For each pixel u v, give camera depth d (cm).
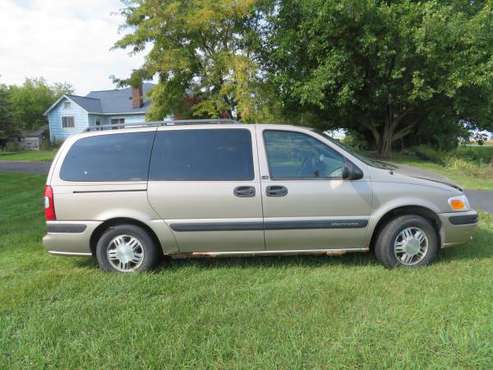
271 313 321
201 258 464
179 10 1683
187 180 407
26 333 298
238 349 272
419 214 424
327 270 418
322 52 1652
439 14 1447
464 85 1532
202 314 321
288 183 405
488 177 1259
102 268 423
